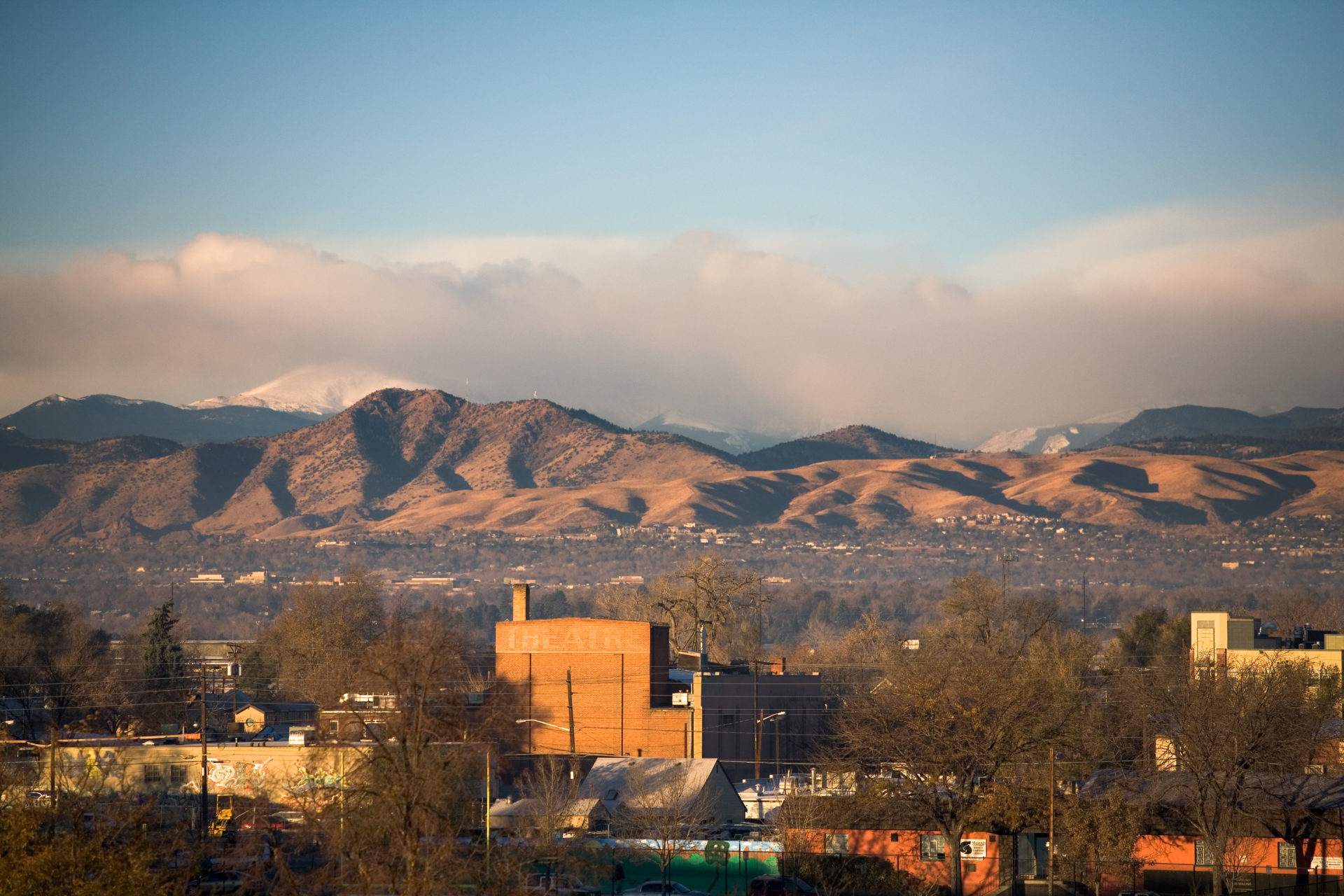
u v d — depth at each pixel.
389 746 106.69
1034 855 148.62
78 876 90.81
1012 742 146.88
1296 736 149.75
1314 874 147.25
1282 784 154.00
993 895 148.12
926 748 148.25
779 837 153.00
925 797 146.25
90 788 128.50
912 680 154.38
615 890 145.12
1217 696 153.62
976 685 150.62
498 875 111.06
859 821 151.75
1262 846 149.12
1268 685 157.12
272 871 122.31
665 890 141.12
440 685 107.38
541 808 157.62
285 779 155.38
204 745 147.62
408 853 100.25
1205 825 141.88
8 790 104.38
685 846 150.62
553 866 141.00
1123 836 144.38
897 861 149.75
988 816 143.75
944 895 145.75
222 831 146.75
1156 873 148.62
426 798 102.62
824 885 144.38
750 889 142.12
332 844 103.75
